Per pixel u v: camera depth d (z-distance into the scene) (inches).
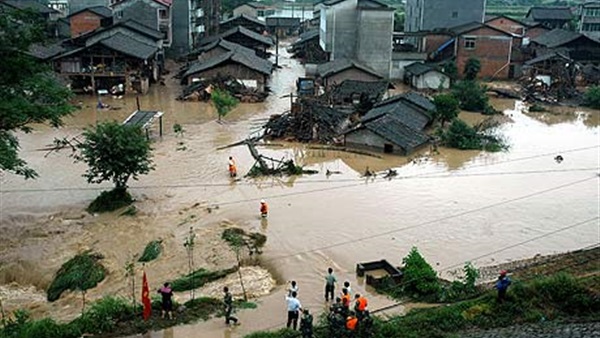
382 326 788.6
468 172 1614.2
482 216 1306.6
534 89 2723.9
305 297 950.4
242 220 1268.5
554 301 835.4
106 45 2486.5
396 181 1534.2
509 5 6584.6
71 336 779.4
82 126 2031.3
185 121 2137.1
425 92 2765.7
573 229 1246.3
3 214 1285.7
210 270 1042.1
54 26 3339.1
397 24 4379.9
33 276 1034.7
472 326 789.2
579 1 6427.2
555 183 1529.3
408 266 970.7
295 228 1230.9
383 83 2401.6
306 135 1883.6
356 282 996.6
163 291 834.2
